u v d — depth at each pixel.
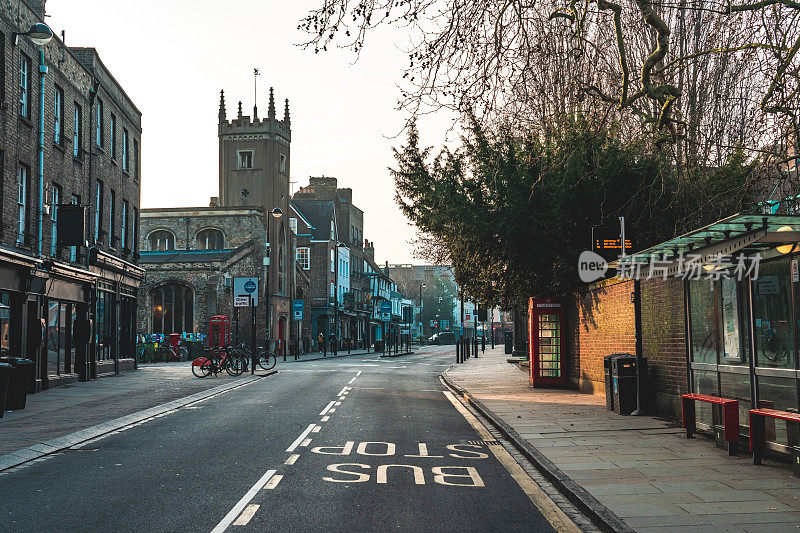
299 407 17.39
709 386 11.91
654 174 18.09
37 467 9.73
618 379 15.11
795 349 9.06
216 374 28.34
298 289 61.06
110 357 28.86
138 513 7.14
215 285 47.75
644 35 15.34
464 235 22.06
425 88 9.23
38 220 21.33
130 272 30.89
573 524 6.91
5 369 14.86
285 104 60.19
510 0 8.86
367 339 71.69
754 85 13.27
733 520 6.67
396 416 15.58
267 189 57.59
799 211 11.05
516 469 9.70
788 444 9.24
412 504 7.59
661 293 14.38
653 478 8.60
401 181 22.55
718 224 8.75
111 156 29.03
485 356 54.44
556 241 21.23
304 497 7.86
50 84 22.36
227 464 9.84
